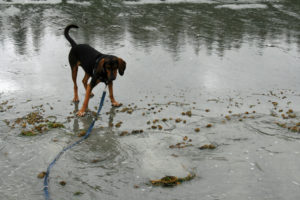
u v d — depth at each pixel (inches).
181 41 374.6
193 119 185.2
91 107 209.0
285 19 515.2
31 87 237.9
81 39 363.6
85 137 160.6
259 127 170.9
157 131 169.2
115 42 357.4
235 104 211.0
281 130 167.0
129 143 154.3
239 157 139.3
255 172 126.6
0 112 193.0
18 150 145.8
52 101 215.6
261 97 224.8
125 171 127.9
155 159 137.1
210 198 110.0
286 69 289.4
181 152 144.3
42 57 305.1
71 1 579.8
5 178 122.4
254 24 474.6
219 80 260.7
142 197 111.2
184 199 109.7
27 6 526.6
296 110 198.4
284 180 120.1
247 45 365.7
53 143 154.1
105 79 191.5
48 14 478.6
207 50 343.3
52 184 118.9
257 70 286.2
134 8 555.5
